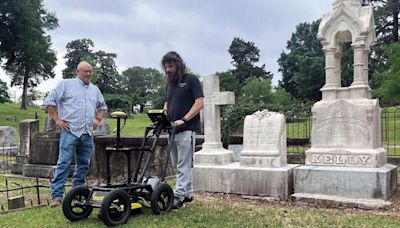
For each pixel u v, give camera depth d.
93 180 8.95
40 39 46.19
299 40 67.12
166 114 5.43
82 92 6.27
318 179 6.37
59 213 5.47
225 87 51.22
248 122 7.14
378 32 41.62
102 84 81.06
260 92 42.56
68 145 6.06
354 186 6.12
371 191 6.01
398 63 21.41
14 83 53.47
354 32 6.78
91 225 4.83
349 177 6.15
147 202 5.46
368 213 5.50
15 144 16.83
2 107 49.12
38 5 45.75
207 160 7.34
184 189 5.59
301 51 61.84
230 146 13.01
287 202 6.30
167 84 5.88
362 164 6.36
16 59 46.91
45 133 10.05
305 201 6.22
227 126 15.25
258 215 5.32
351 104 6.57
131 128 27.84
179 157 5.59
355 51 6.77
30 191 7.54
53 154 9.70
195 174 7.23
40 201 6.50
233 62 71.06
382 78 25.78
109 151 5.14
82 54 79.06
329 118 6.73
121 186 5.12
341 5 6.87
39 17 46.94
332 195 6.26
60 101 6.14
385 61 39.91
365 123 6.45
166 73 5.68
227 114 15.38
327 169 6.32
